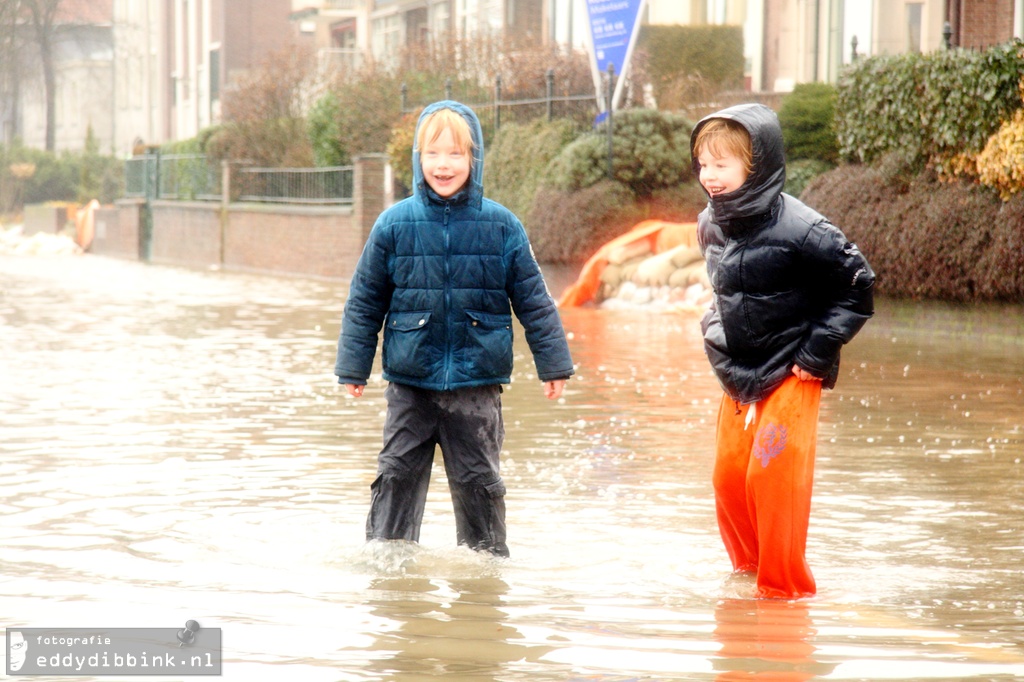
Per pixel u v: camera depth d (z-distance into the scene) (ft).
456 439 19.71
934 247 54.03
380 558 18.99
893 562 19.17
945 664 13.97
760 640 14.92
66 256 162.71
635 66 91.50
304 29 220.43
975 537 20.83
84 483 25.17
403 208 19.69
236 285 99.66
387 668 13.76
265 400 37.88
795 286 17.65
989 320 52.80
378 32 180.45
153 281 104.78
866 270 17.29
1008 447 29.45
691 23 109.60
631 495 24.32
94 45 300.61
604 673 13.62
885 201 57.21
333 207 108.78
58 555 19.25
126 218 159.02
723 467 18.26
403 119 99.96
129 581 17.66
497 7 138.41
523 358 48.47
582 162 77.51
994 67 52.65
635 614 16.16
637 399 37.78
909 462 27.63
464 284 19.51
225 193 130.82
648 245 74.08
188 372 45.06
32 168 246.68
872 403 36.47
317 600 16.70
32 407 36.17
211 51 237.45
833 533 21.12
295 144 127.75
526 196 83.66
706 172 17.65
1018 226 50.49
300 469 26.99
